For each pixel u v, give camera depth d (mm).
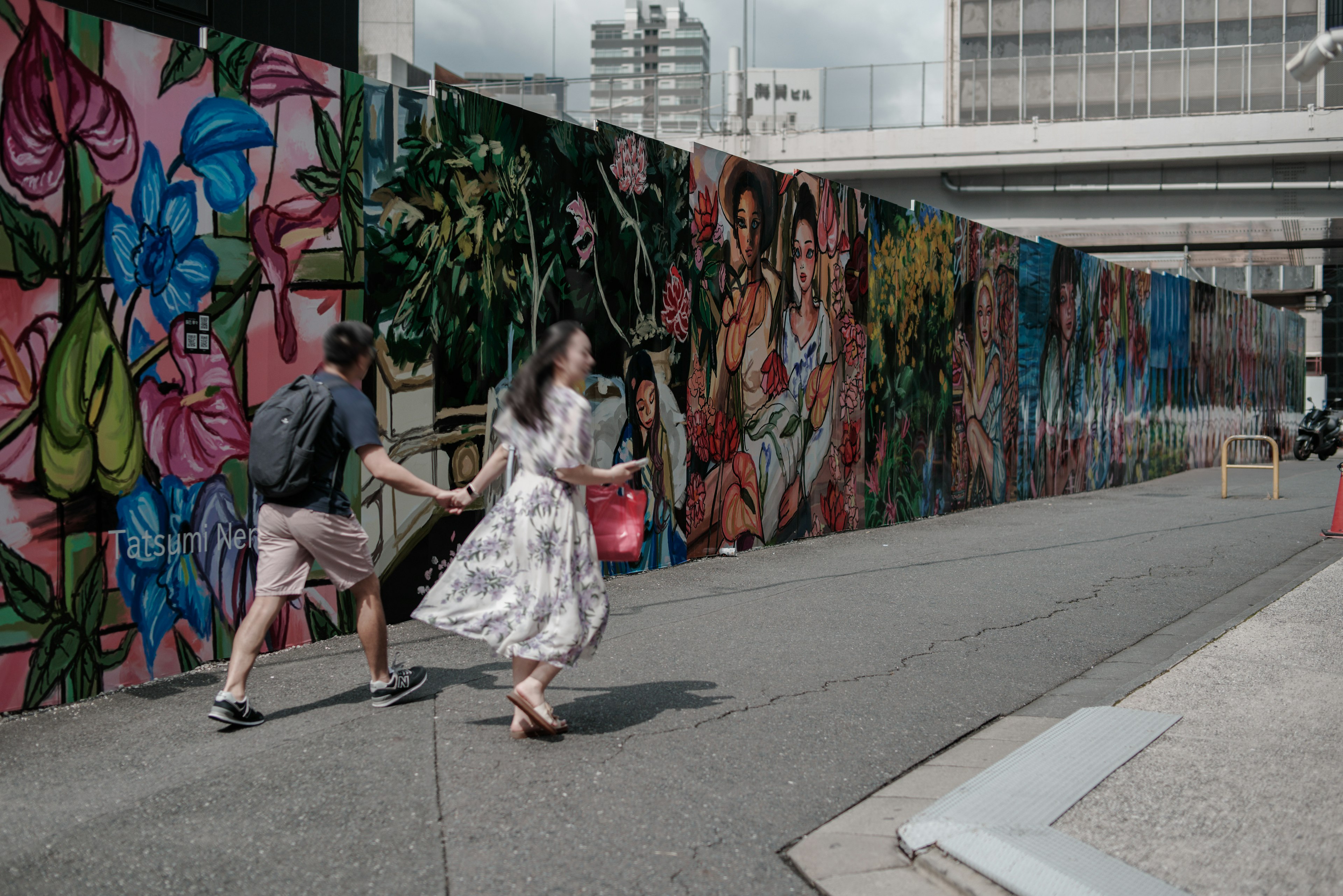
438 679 5684
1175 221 31484
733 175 10047
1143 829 3588
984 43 47844
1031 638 6836
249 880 3357
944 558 9969
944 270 13664
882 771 4395
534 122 7980
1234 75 30391
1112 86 31188
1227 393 25812
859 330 11992
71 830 3744
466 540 4660
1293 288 47875
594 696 5352
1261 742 4500
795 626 7008
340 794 4043
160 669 5703
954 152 31750
